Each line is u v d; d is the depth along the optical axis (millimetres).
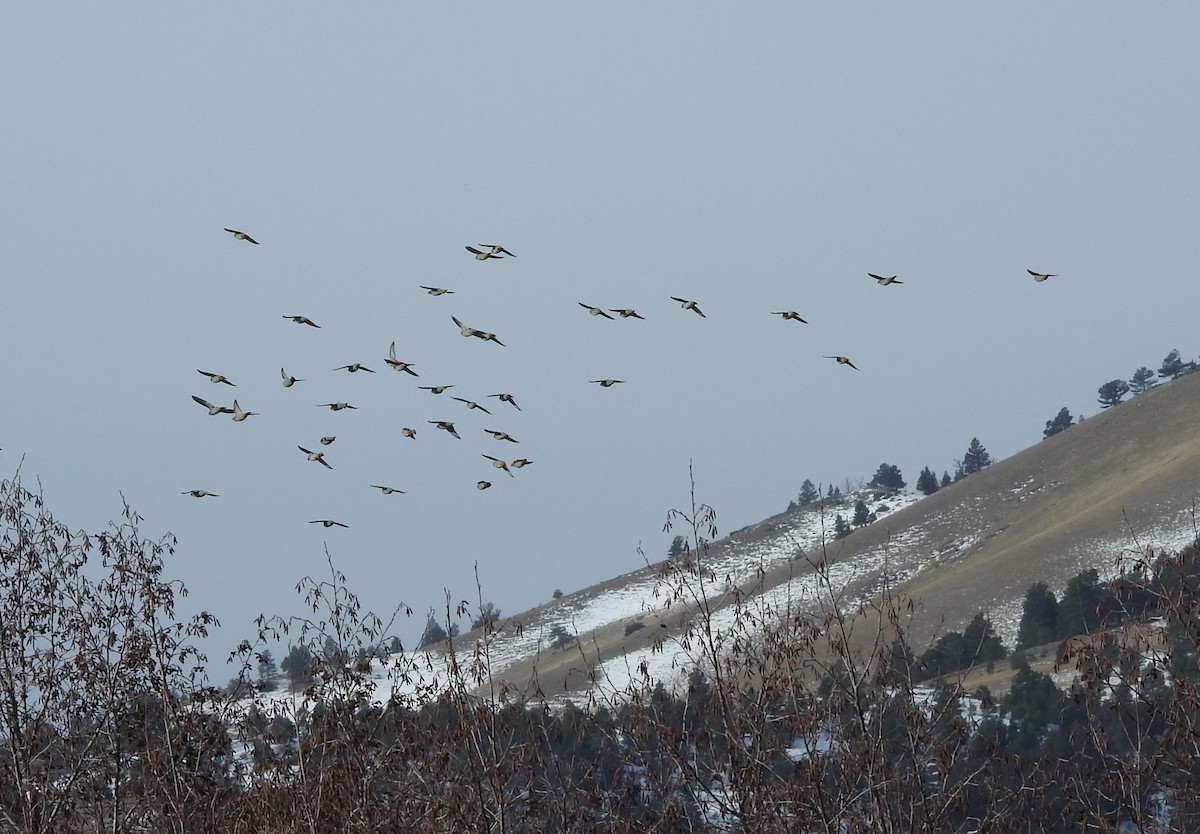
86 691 21484
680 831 18375
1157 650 20000
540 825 19109
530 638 108062
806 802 18453
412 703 19922
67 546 22375
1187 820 18406
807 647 19297
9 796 20891
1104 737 19297
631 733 19328
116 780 20469
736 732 18609
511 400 21625
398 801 19531
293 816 19156
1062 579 86938
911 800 18484
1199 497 95375
